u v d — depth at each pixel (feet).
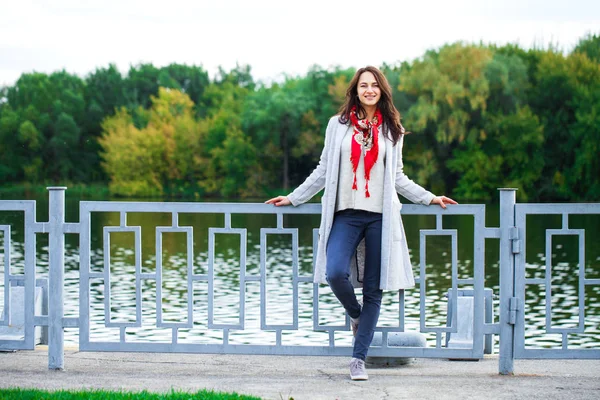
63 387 15.19
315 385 15.31
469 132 151.64
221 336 33.17
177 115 231.71
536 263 62.80
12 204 16.69
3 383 15.48
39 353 18.53
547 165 151.74
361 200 15.47
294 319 16.40
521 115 148.25
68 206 152.66
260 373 16.70
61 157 230.89
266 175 187.73
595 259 64.95
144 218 112.78
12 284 19.47
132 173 208.64
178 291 48.26
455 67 151.53
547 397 14.35
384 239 15.43
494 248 75.97
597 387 15.11
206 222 107.86
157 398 13.62
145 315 39.17
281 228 16.37
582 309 16.16
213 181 200.75
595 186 146.20
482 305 16.24
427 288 48.93
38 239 87.76
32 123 230.89
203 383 15.53
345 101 15.81
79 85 254.27
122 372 16.66
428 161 153.89
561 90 154.71
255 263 64.90
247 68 274.98
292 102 181.68
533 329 35.19
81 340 16.74
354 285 16.30
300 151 182.19
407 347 16.37
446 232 16.19
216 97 255.91
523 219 16.06
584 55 158.40
